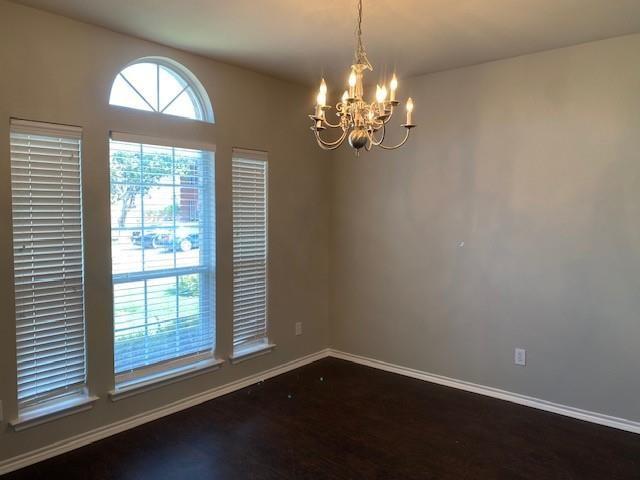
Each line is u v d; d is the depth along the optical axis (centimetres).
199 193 331
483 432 291
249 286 369
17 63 239
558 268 314
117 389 287
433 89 362
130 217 292
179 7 241
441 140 361
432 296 374
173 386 318
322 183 426
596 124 295
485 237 344
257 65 341
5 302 239
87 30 264
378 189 401
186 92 323
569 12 247
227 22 261
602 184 295
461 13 248
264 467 251
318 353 435
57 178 256
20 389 248
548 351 321
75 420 269
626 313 291
